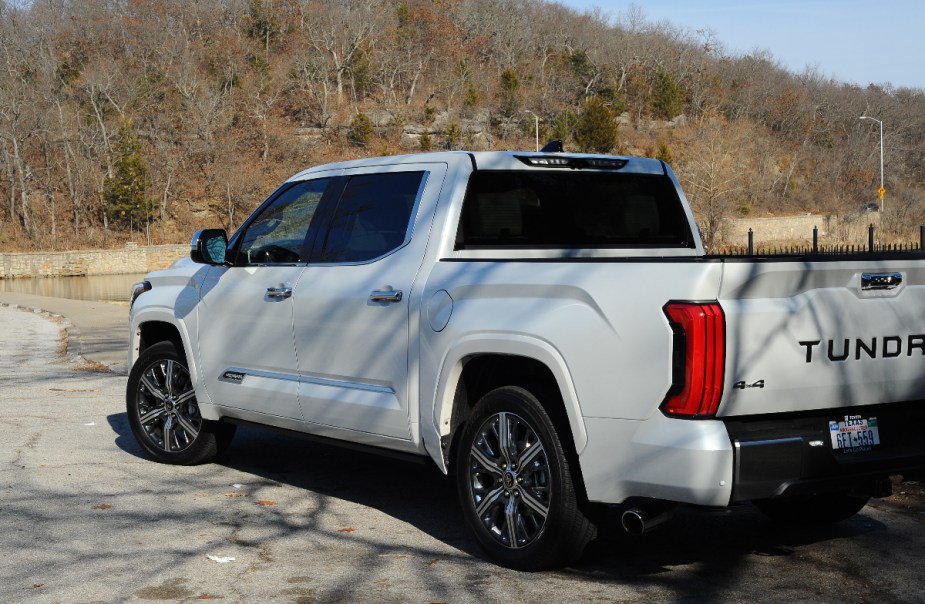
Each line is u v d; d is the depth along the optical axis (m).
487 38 169.25
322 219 5.91
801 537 5.27
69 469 6.97
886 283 4.30
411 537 5.30
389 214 5.51
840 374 4.17
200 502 6.04
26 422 8.97
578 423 4.28
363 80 143.75
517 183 5.42
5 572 4.66
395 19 158.38
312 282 5.77
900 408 4.45
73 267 85.19
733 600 4.23
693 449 3.90
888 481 4.38
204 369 6.61
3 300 34.47
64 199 100.38
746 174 122.31
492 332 4.63
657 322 4.02
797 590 4.37
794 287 4.08
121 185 95.12
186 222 102.19
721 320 3.90
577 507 4.40
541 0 178.00
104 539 5.23
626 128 150.12
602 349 4.20
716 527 5.49
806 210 130.38
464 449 4.86
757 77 174.00
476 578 4.57
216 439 6.96
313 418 5.77
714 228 82.62
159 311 6.98
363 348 5.39
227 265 6.39
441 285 4.97
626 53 166.62
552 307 4.43
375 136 130.38
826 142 159.38
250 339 6.20
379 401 5.30
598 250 5.63
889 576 4.56
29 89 105.06
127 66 124.88
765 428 4.06
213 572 4.66
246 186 105.25
